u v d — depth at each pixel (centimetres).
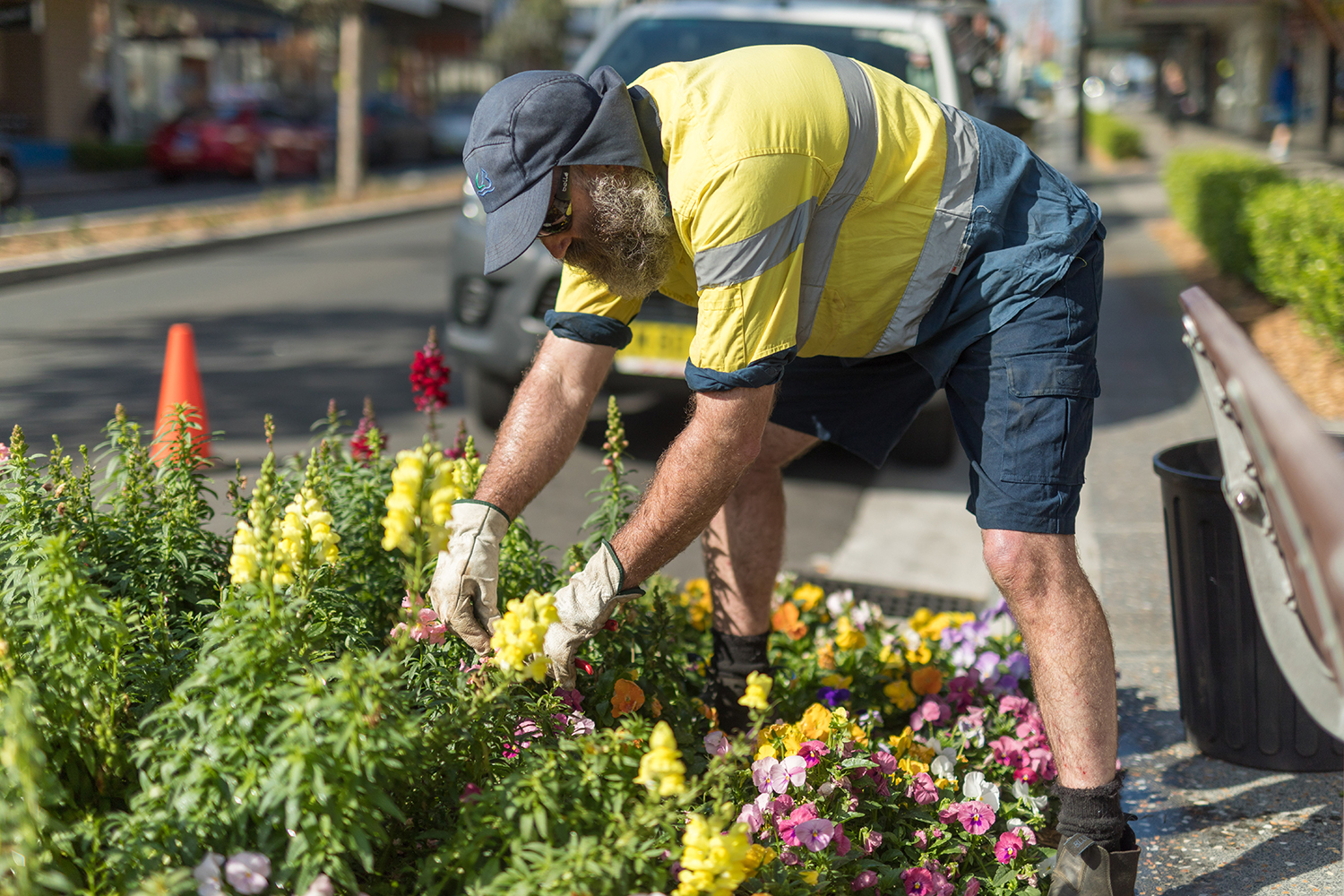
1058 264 221
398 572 272
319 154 2477
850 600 353
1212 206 978
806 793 219
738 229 199
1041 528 219
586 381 245
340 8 1983
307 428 630
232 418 649
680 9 622
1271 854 252
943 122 224
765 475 276
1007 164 229
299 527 200
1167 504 287
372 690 167
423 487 179
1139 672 343
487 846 177
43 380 717
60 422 611
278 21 3047
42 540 203
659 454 607
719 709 281
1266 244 776
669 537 215
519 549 273
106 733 185
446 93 4759
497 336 584
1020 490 220
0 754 149
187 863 166
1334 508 109
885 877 213
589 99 203
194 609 257
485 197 204
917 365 267
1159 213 1523
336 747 161
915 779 236
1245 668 280
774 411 272
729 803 191
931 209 220
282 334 906
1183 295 167
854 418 273
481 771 190
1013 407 221
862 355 241
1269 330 744
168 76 3123
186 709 174
